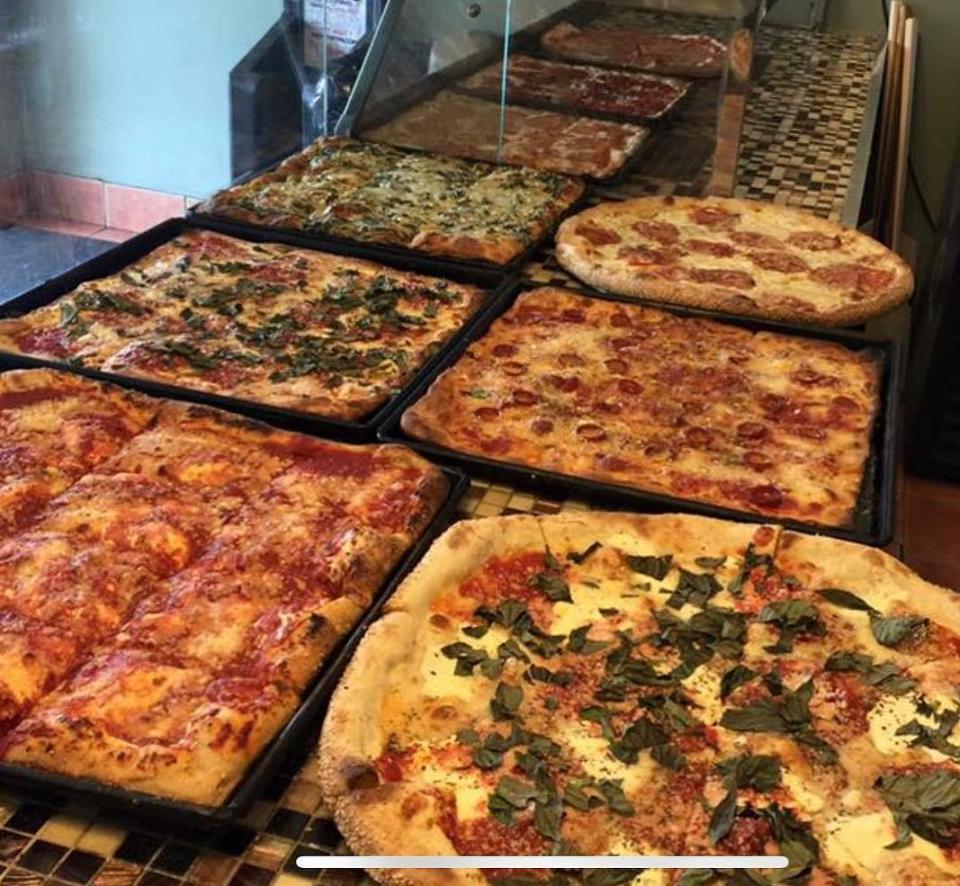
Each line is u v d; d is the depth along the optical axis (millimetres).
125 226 2639
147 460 892
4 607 730
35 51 2498
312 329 1141
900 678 726
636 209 1465
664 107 1581
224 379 1030
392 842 579
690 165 1555
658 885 582
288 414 965
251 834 601
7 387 964
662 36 1570
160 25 2467
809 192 1625
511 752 657
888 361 1146
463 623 752
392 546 798
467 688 701
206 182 2604
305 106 2219
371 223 1359
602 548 819
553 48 1599
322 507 848
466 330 1133
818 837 618
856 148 1807
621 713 693
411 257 1285
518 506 898
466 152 1611
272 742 643
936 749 681
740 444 1001
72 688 673
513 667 720
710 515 886
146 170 2627
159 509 834
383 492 867
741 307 1219
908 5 2438
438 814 602
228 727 627
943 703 713
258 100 2422
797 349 1161
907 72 2303
